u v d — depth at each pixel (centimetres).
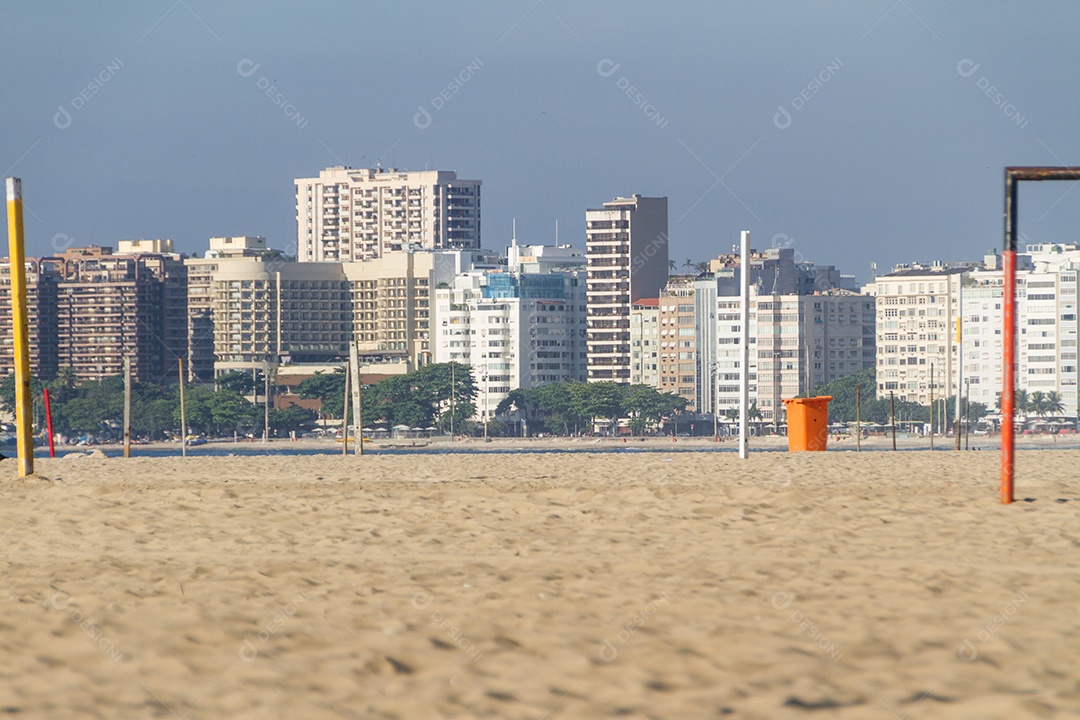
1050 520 5400
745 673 2830
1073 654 2945
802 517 5550
